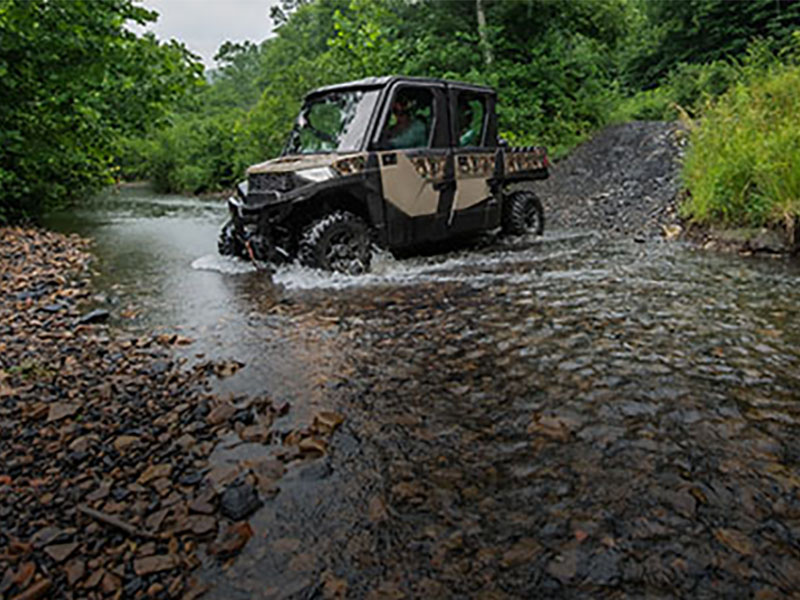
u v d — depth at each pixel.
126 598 1.42
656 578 1.43
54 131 9.03
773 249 5.61
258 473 1.97
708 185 6.65
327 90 5.98
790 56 9.45
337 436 2.22
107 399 2.61
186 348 3.34
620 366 2.82
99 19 8.41
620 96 19.02
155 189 25.62
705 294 4.12
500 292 4.39
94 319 3.96
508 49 14.15
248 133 17.53
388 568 1.50
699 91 15.27
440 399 2.53
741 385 2.56
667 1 22.16
